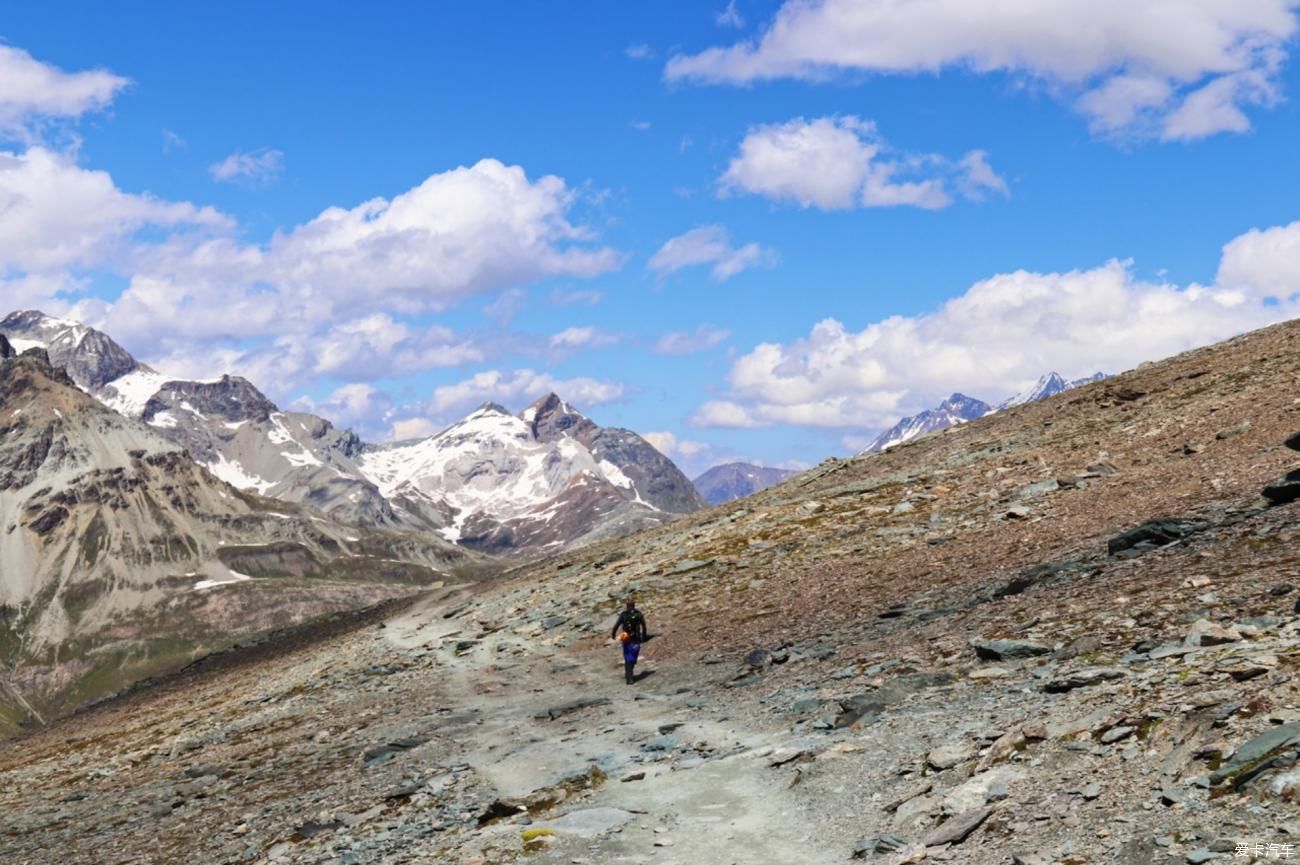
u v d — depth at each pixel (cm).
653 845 1469
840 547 4462
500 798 1841
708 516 7238
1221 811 1052
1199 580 2108
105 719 6731
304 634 9794
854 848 1303
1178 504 3191
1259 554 2236
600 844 1512
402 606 9844
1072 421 5822
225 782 3000
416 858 1658
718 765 1841
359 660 5422
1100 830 1107
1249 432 3934
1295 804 1005
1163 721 1297
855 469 6994
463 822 1852
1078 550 3003
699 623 3847
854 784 1536
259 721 4238
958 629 2425
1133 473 4019
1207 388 5234
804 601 3641
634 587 4931
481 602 6694
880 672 2219
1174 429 4575
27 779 4294
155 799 3016
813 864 1292
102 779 3800
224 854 2062
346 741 3177
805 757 1728
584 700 2900
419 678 4281
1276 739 1113
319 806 2289
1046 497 4150
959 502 4653
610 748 2230
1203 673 1431
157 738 4697
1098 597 2267
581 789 1861
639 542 7050
